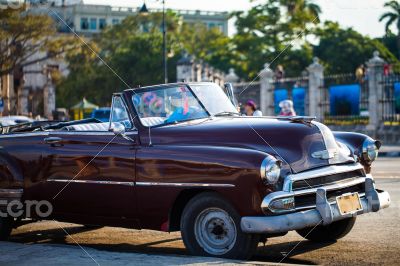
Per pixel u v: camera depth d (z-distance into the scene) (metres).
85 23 86.12
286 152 6.75
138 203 7.10
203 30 87.69
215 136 7.00
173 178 6.82
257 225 6.30
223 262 6.04
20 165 7.95
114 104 7.58
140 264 6.01
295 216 6.37
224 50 70.12
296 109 39.06
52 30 41.25
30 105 60.34
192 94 7.80
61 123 8.81
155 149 7.03
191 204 6.72
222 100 8.01
